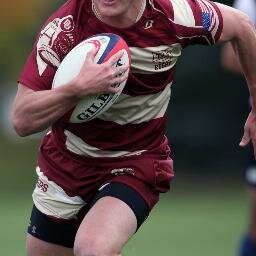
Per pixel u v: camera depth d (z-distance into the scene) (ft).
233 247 130.31
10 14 333.62
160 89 63.26
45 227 67.87
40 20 330.13
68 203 66.23
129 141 64.13
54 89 58.90
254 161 93.86
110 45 59.06
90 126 63.31
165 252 124.06
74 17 60.95
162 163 65.26
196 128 254.27
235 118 252.83
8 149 296.30
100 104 59.72
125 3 58.95
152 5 60.70
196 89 252.83
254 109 68.54
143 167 64.08
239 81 249.96
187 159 256.73
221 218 173.47
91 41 59.57
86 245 58.70
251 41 65.98
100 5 59.11
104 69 58.03
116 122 63.31
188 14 62.23
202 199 215.72
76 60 59.11
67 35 60.75
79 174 65.16
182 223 164.45
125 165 64.23
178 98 254.27
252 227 95.40
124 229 60.64
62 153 65.57
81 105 59.77
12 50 341.21
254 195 94.58
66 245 68.49
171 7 61.41
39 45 61.16
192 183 252.01
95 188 65.26
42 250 68.90
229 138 253.85
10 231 146.10
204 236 144.36
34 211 68.39
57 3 317.22
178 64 252.83
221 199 215.51
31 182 253.85
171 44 61.77
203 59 251.39
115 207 61.52
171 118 255.09
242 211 187.21
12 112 61.31
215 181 254.06
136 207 62.28
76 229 67.56
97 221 60.29
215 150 254.88
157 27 60.95
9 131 327.88
